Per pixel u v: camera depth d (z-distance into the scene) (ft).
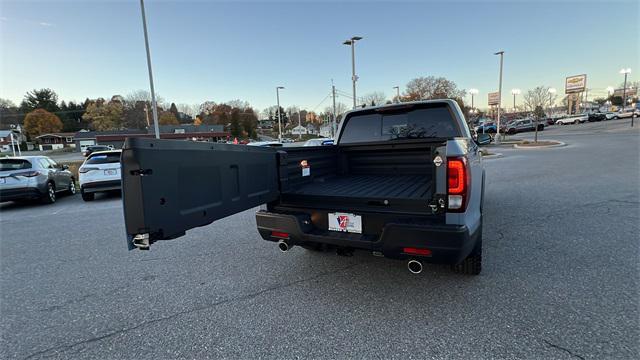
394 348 7.61
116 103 274.98
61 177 36.32
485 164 45.93
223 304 10.11
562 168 37.37
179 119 354.13
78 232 19.85
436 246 8.23
